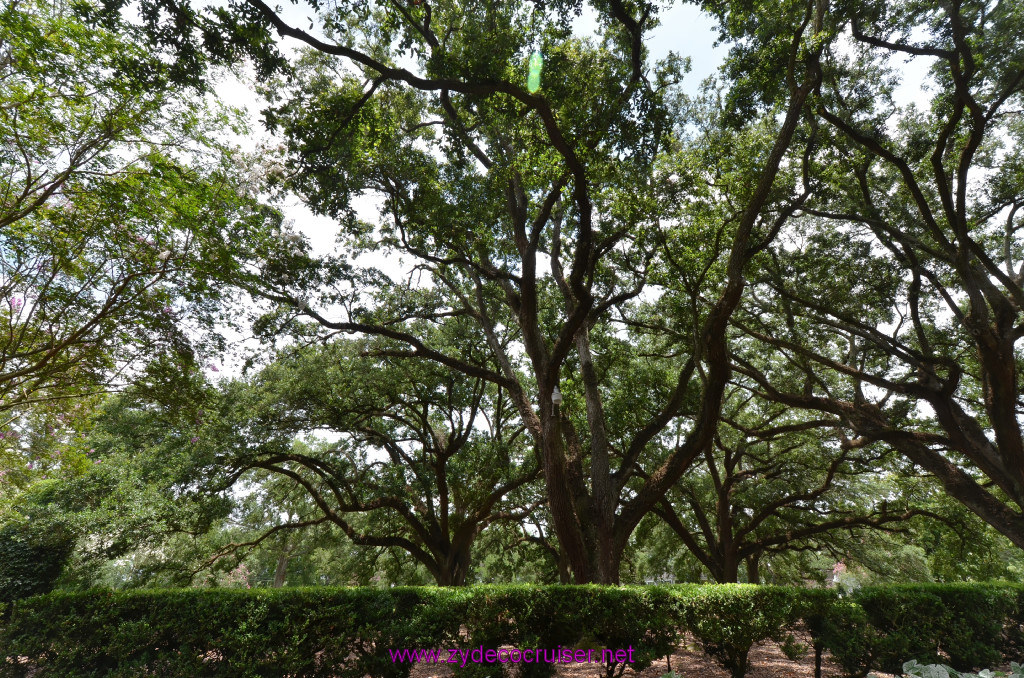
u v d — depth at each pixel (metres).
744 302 16.05
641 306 17.62
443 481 19.17
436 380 19.88
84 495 13.22
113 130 9.15
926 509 18.28
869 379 13.38
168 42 8.03
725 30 11.34
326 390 17.00
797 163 13.41
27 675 7.60
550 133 9.58
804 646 7.19
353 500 17.27
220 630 6.95
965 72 10.84
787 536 18.81
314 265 12.14
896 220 13.62
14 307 9.44
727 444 20.77
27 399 9.68
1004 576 21.56
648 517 22.53
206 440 14.80
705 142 13.69
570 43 12.37
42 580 12.09
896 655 7.36
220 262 10.29
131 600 7.56
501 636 6.78
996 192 13.59
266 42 8.27
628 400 18.56
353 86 11.55
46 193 8.68
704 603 6.95
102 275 9.88
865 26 11.28
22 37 8.04
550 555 23.48
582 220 10.90
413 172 12.39
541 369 12.57
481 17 11.55
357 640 6.91
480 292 16.45
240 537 24.89
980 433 13.10
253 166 10.72
